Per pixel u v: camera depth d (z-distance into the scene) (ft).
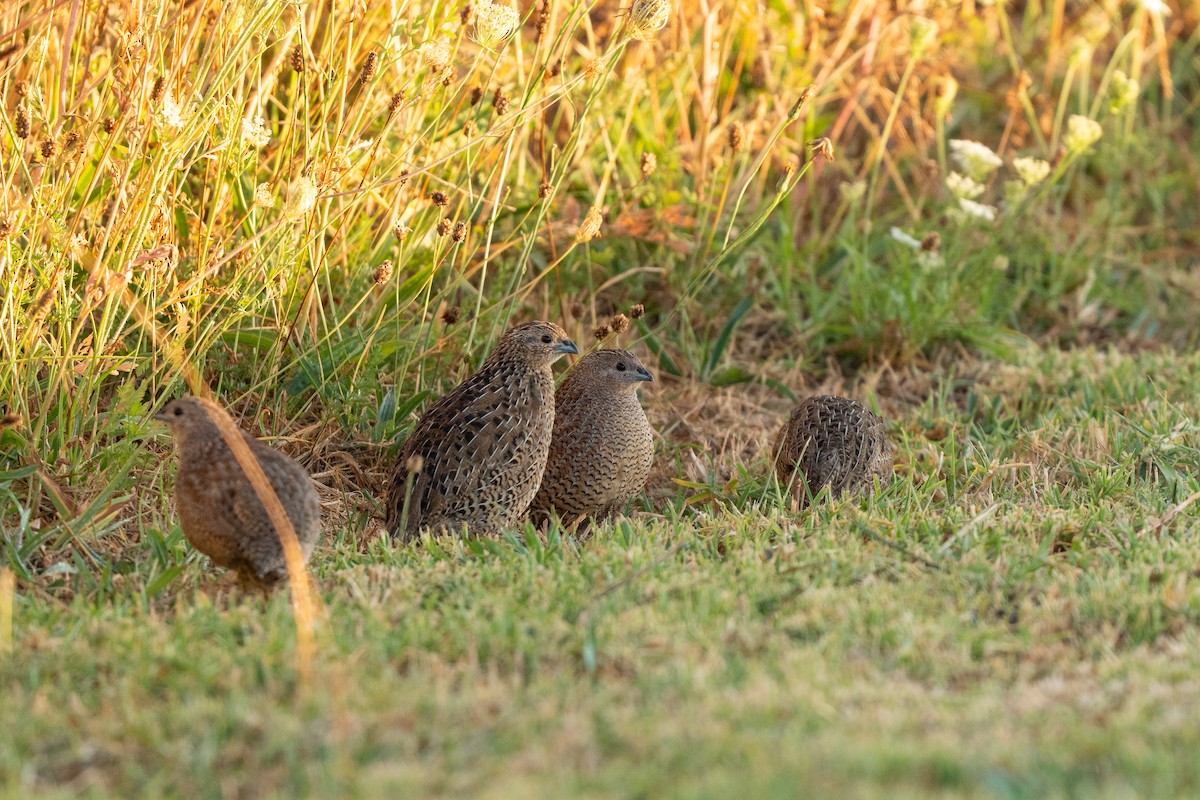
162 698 23.06
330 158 35.01
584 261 45.42
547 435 35.12
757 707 21.70
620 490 37.11
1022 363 46.98
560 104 45.47
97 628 25.79
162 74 32.99
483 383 34.86
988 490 36.73
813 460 36.70
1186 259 56.39
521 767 20.08
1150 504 34.17
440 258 38.96
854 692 22.58
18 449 32.91
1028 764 19.92
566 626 25.36
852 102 52.95
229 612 26.45
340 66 37.63
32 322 31.83
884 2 54.13
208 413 28.25
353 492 36.88
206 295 34.76
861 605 26.73
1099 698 22.49
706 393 44.75
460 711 21.86
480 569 29.25
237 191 38.75
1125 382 44.55
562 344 34.88
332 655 24.08
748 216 50.11
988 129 60.13
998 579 28.60
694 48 50.85
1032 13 64.34
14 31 31.22
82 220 35.63
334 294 39.91
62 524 31.27
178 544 31.22
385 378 40.06
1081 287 53.01
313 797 19.42
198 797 19.93
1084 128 47.62
